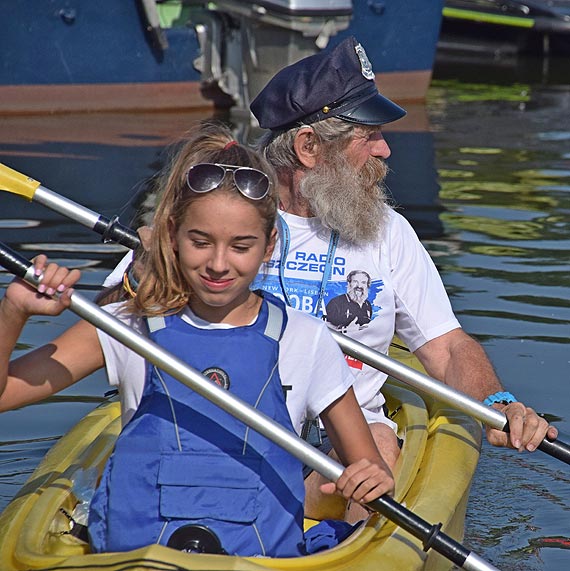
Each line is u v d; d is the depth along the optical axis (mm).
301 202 12289
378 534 10141
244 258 8992
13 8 38156
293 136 12148
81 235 24000
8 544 9461
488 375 12203
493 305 20141
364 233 12070
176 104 42500
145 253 10727
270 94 12406
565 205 27812
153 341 9133
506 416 11312
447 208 27328
